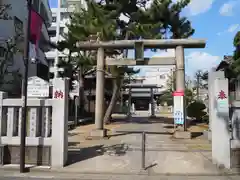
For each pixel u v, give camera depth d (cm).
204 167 814
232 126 816
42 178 707
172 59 1410
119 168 802
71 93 2477
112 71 1934
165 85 5406
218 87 824
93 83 3178
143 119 2952
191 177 724
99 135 1390
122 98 4494
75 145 1157
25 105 775
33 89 894
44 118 846
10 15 1981
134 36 1877
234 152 802
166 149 1066
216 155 826
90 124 2253
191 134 1388
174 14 1775
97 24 1519
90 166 823
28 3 812
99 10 1631
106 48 1449
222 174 752
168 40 1380
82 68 2481
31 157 829
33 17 927
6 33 1917
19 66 2078
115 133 1571
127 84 3306
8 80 1941
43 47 2550
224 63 2108
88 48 1459
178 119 1366
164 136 1444
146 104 5491
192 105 2262
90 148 1089
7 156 834
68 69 2445
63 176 729
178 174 749
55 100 828
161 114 4244
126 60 1430
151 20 1836
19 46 1841
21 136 770
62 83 832
